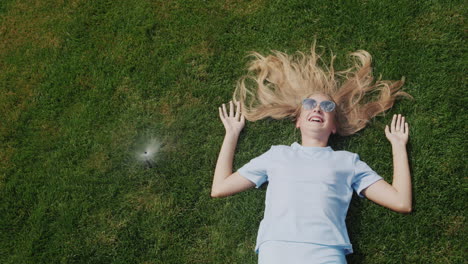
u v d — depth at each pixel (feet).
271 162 9.93
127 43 12.21
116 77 11.93
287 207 9.25
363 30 11.64
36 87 12.07
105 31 12.43
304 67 11.51
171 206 10.93
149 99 11.73
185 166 11.19
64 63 12.24
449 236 10.17
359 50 11.44
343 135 10.96
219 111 11.37
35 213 10.99
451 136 10.75
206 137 11.36
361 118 10.95
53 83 12.06
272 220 9.31
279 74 11.48
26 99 12.00
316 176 9.46
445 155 10.66
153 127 11.51
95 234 10.82
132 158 11.29
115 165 11.26
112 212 10.95
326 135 10.27
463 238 10.13
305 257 8.79
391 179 10.62
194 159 11.23
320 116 10.09
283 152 10.03
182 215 10.87
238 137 11.25
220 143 11.29
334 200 9.37
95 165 11.28
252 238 10.60
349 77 11.43
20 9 12.94
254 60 11.78
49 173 11.28
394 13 11.64
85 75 12.07
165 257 10.61
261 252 9.25
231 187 10.12
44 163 11.39
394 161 10.30
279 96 11.32
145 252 10.66
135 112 11.64
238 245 10.61
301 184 9.41
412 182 10.55
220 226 10.77
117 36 12.34
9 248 10.79
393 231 10.33
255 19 12.08
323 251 8.87
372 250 10.27
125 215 10.92
